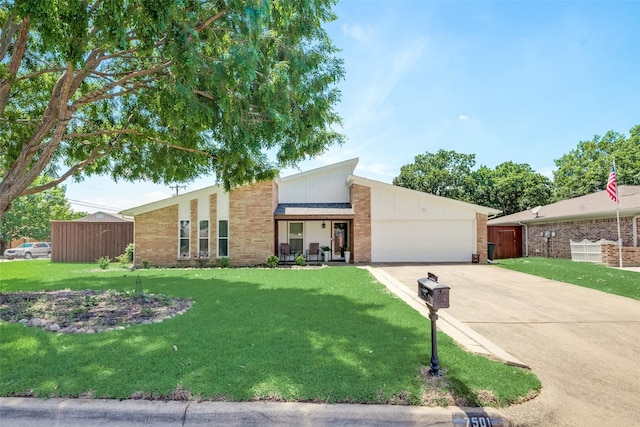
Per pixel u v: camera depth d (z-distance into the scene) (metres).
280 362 3.84
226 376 3.47
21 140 9.14
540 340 5.14
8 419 2.96
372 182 16.92
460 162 37.19
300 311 6.32
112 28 4.99
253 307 6.64
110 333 4.88
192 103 6.07
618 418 3.07
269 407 2.98
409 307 6.72
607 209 15.63
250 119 6.90
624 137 33.44
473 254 16.83
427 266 15.07
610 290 9.08
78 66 6.04
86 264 17.05
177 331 5.00
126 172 10.62
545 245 20.42
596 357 4.48
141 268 14.62
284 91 6.81
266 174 9.96
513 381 3.53
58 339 4.61
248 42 5.82
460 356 4.11
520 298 8.18
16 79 6.95
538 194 34.09
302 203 19.02
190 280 10.40
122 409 2.96
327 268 14.15
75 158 10.07
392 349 4.30
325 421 2.91
